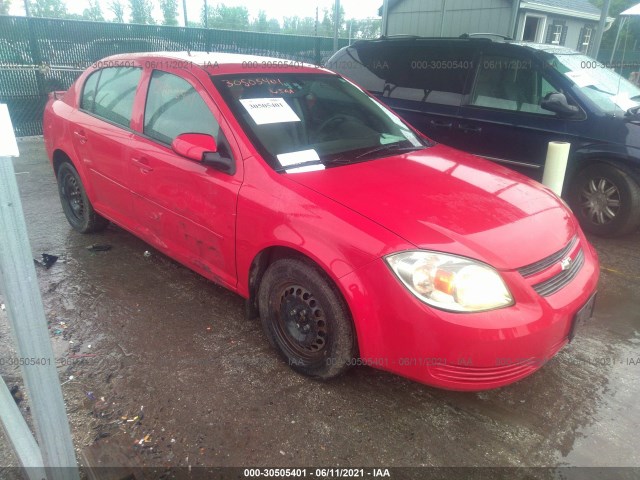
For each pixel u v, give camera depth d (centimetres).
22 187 573
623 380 273
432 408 249
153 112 336
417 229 226
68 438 154
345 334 238
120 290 352
